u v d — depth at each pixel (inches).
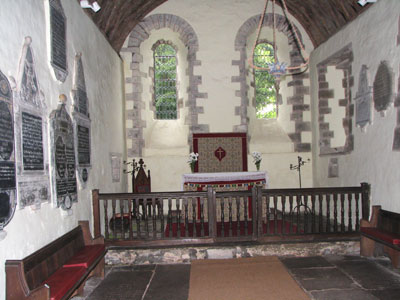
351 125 237.6
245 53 335.6
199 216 250.4
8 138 105.7
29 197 119.0
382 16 198.1
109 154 251.6
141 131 325.1
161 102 347.3
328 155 283.6
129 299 141.6
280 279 157.8
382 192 195.9
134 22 314.5
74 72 177.2
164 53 348.5
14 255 109.7
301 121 330.6
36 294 101.4
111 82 267.0
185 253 187.8
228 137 327.9
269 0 331.3
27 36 123.7
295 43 329.7
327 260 184.5
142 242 187.3
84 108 190.2
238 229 192.9
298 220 195.2
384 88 194.7
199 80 330.0
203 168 324.5
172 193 190.1
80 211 175.5
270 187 328.5
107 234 189.3
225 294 143.0
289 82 335.9
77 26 186.5
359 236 194.5
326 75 302.0
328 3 258.8
